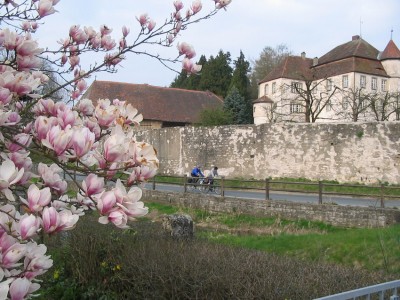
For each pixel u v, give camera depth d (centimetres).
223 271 527
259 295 460
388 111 3741
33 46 236
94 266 691
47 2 287
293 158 2445
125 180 202
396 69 4525
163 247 659
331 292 467
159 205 1984
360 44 4622
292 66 4866
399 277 581
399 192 1941
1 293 153
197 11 365
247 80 6019
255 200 1673
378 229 1115
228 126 2731
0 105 202
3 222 170
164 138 3111
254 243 1146
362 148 2214
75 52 365
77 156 182
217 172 2622
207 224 1617
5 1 298
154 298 567
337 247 1027
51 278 721
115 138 190
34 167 230
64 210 184
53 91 293
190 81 5938
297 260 636
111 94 4147
